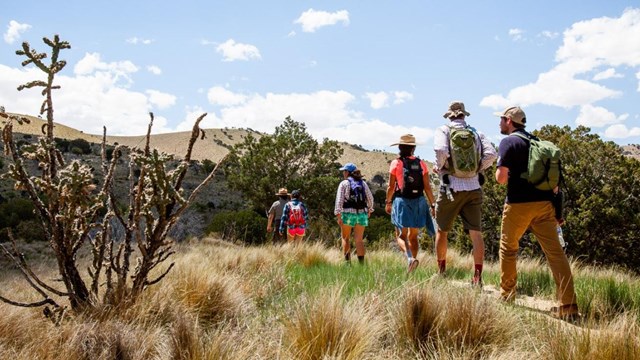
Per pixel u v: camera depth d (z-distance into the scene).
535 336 3.36
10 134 3.55
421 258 8.28
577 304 4.27
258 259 7.17
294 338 3.19
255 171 32.94
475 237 5.52
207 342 3.08
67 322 3.51
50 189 3.52
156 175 3.68
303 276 6.12
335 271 6.14
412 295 3.62
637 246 18.81
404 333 3.39
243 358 2.86
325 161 32.94
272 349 3.09
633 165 19.34
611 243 19.02
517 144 4.54
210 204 54.81
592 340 2.93
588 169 20.12
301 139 33.28
